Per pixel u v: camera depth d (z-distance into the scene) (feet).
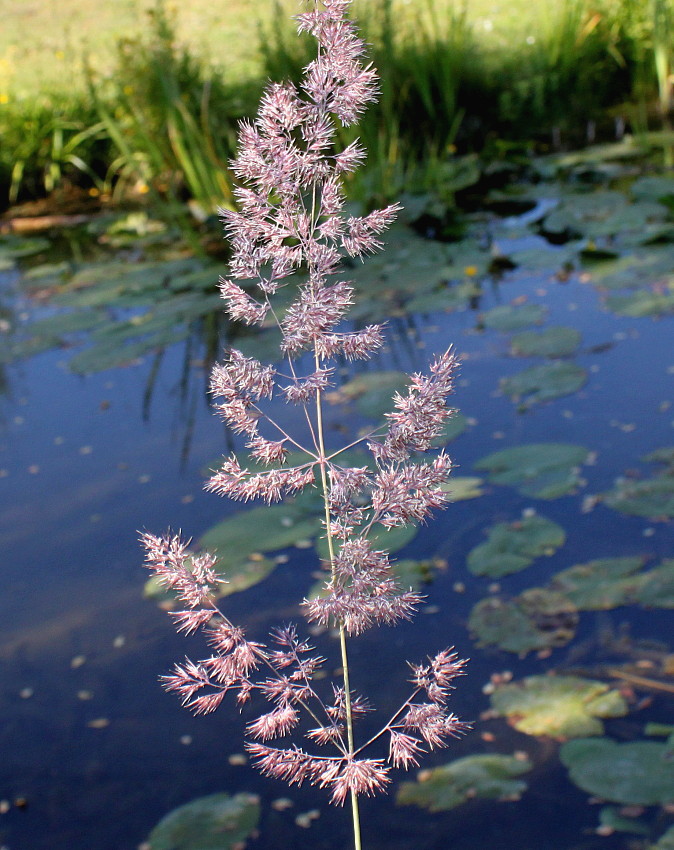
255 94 29.17
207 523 13.02
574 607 10.52
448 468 4.47
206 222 26.48
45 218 29.86
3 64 37.99
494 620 10.53
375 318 18.69
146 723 10.00
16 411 17.17
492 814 8.29
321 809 8.70
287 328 4.28
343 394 15.78
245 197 4.13
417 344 17.37
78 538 13.16
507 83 32.12
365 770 4.71
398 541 11.95
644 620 10.19
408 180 26.76
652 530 11.56
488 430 14.19
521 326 17.28
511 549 11.54
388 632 10.63
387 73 28.04
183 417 16.20
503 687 9.64
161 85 28.22
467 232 23.02
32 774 9.54
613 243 20.80
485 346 16.87
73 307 21.48
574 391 14.79
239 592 11.41
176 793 9.10
